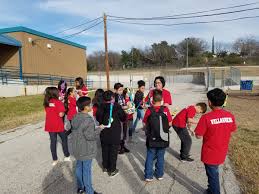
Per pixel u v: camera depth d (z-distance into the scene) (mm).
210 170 3885
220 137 3750
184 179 5059
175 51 96125
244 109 14070
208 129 3781
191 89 34969
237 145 6941
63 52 30359
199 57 89562
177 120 5895
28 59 24469
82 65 35094
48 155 6652
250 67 67375
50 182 5078
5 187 4898
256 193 4312
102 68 89125
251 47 93188
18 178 5281
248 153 6285
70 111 7094
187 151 5945
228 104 16484
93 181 5023
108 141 5145
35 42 25406
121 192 4582
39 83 25969
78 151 4191
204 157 3877
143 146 7211
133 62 93938
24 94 21969
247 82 31094
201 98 21312
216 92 3771
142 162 5992
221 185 4691
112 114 5145
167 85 44188
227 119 3781
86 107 4262
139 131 8875
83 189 4500
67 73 31266
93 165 5840
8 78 22734
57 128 5820
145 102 6559
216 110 3822
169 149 6930
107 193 4551
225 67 69188
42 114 12977
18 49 23656
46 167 5828
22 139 8281
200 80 48875
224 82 33500
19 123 10773
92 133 4168
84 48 35531
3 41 21672
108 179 5105
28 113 13242
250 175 5062
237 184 4727
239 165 5586
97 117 5227
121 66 94062
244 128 9047
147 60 94562
